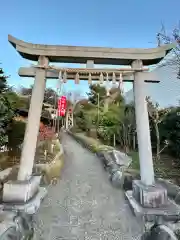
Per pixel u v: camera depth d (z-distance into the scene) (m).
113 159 7.44
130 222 3.48
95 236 3.13
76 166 8.20
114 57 4.14
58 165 7.67
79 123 22.47
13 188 3.51
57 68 4.13
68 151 12.12
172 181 4.48
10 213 3.08
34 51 4.11
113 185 5.57
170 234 2.60
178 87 7.59
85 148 13.45
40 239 3.06
